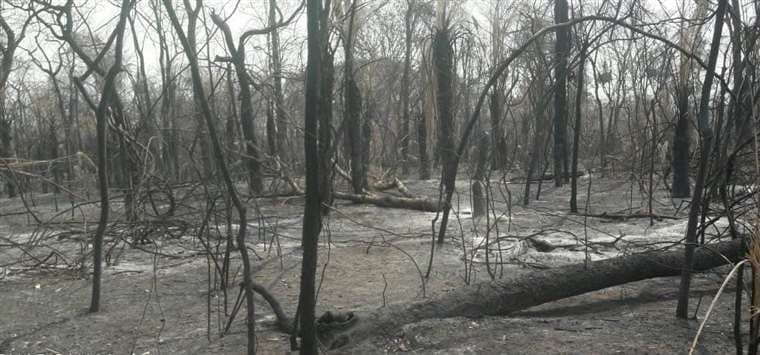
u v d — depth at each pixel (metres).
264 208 11.55
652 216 8.98
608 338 3.92
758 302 3.00
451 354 3.72
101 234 4.94
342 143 13.27
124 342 4.19
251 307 3.50
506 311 4.50
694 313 4.44
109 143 9.73
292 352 3.80
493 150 8.05
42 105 21.77
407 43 21.91
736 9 5.04
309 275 3.13
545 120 16.11
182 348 4.02
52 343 4.22
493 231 8.91
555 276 4.66
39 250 8.03
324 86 3.37
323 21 3.36
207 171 5.88
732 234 5.20
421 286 5.66
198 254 7.18
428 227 9.53
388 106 23.25
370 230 9.41
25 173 7.19
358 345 3.90
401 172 24.80
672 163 12.66
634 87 17.95
